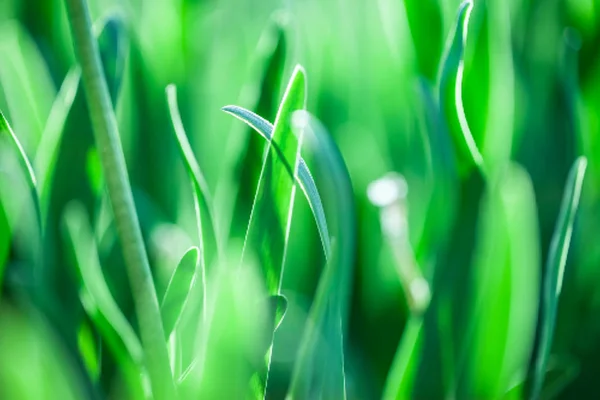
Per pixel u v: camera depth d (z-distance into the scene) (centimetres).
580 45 41
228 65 58
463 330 35
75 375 32
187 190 45
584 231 40
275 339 40
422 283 37
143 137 43
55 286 34
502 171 37
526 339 38
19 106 43
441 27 38
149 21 49
